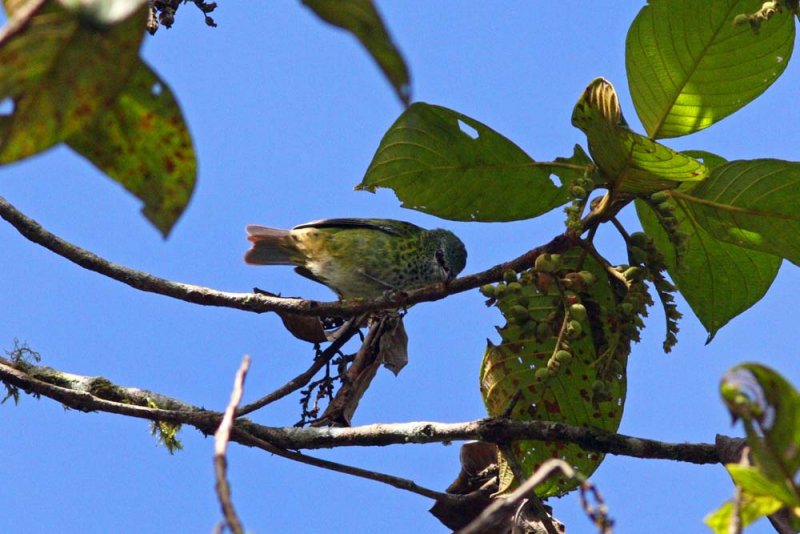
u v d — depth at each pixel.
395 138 9.30
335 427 9.64
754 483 5.06
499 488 9.17
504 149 9.28
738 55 8.71
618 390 9.66
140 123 5.00
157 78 4.90
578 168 9.29
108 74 4.23
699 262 9.57
